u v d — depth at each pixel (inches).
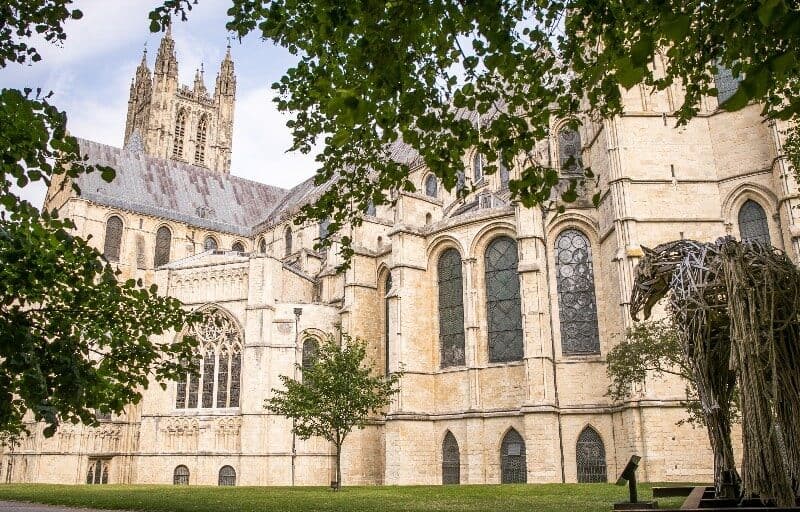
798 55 339.0
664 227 1606.8
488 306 1929.1
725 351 613.0
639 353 1288.1
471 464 1817.2
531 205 548.4
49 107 460.1
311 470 2166.6
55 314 550.3
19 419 547.5
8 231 487.5
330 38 525.3
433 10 432.8
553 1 554.9
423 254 2081.7
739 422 1229.7
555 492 1176.8
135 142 3892.7
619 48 557.6
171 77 4389.8
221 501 1066.7
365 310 2281.0
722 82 1679.4
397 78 471.8
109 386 577.9
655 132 1668.3
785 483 496.1
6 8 536.4
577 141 2007.9
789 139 1136.8
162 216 3186.5
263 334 2255.2
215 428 2247.8
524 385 1775.3
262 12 630.5
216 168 4517.7
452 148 569.3
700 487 665.0
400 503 1000.9
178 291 2463.1
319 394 1624.0
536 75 581.9
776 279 546.6
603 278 1764.3
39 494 1318.9
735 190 1596.9
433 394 1984.5
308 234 2952.8
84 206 2938.0
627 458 1513.3
